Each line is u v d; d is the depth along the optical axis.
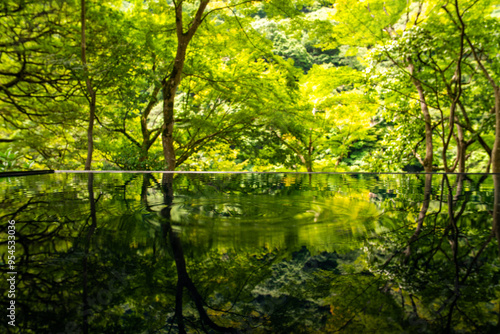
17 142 8.06
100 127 8.89
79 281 0.44
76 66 5.74
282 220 0.90
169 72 8.35
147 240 0.68
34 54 6.26
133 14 8.09
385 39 7.94
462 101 8.93
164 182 2.21
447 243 0.66
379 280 0.45
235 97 9.46
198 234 0.74
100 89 7.34
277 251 0.59
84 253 0.58
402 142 8.94
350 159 16.55
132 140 9.98
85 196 1.44
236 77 9.09
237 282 0.44
